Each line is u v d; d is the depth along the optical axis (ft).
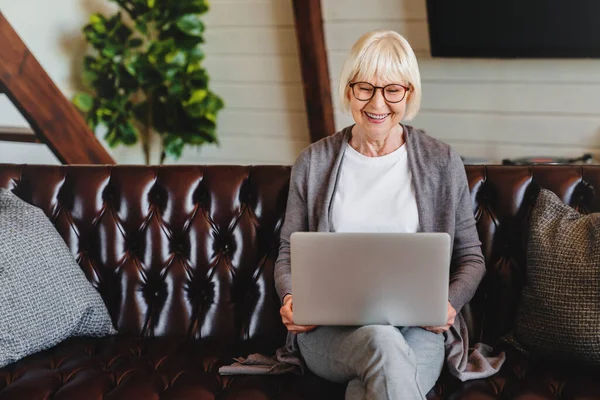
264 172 6.81
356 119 5.97
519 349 6.09
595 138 11.38
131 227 6.86
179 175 6.86
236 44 13.30
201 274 6.77
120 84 12.87
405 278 5.19
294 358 5.95
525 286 6.13
